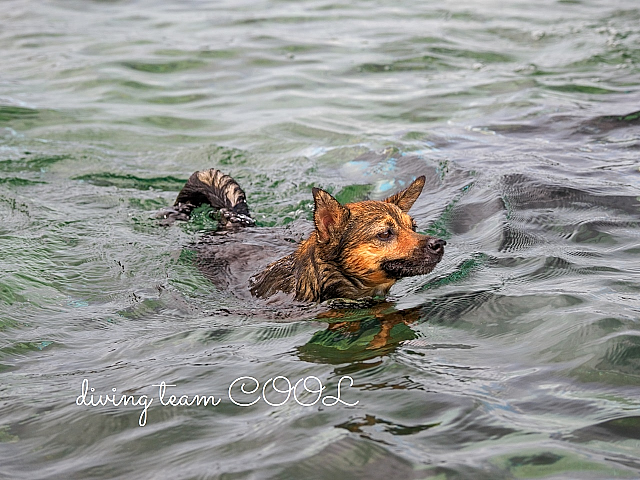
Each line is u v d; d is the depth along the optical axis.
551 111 15.42
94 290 9.71
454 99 16.27
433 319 8.52
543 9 21.73
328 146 14.31
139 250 10.75
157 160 13.88
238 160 13.85
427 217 11.35
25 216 11.59
